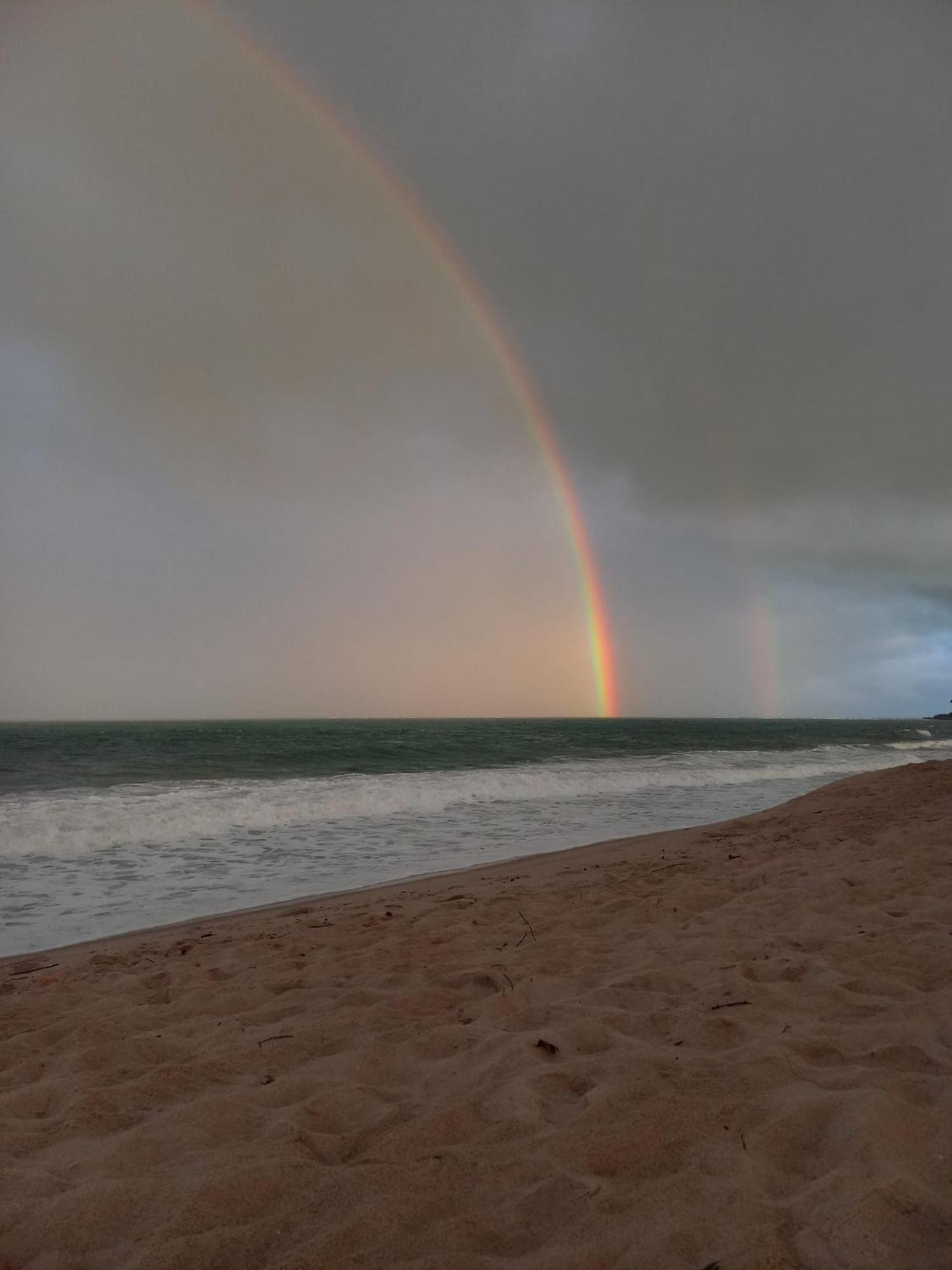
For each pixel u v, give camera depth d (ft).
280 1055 11.44
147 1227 6.75
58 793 53.88
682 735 197.47
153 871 31.19
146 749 113.80
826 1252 5.58
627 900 21.04
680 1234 5.90
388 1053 11.14
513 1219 6.42
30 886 28.55
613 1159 7.22
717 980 13.12
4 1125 9.23
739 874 23.44
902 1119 7.48
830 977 12.98
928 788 43.57
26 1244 6.57
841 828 31.83
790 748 135.85
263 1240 6.41
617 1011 11.99
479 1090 9.45
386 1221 6.46
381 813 48.70
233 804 45.70
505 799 57.06
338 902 25.45
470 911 21.34
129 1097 9.91
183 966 17.54
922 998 11.48
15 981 17.30
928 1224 5.82
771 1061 9.25
